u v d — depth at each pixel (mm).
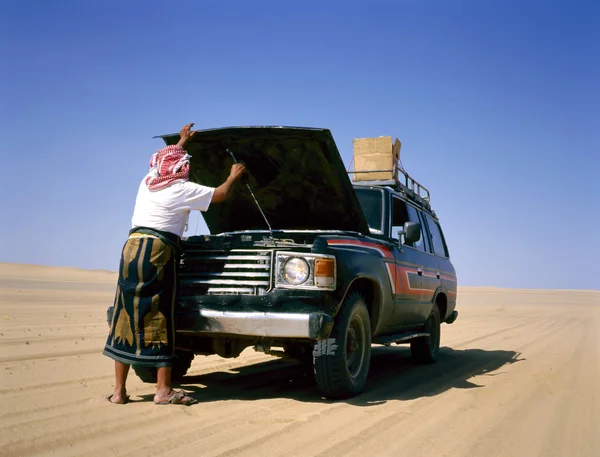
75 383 5520
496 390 5832
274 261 4863
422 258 7566
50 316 13336
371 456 3463
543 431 4184
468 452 3627
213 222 6961
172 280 4730
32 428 3850
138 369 5484
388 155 7738
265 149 5633
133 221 4805
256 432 3898
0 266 75438
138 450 3451
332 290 4828
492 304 35594
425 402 5121
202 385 5727
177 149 4910
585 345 10625
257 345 5074
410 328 7453
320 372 4949
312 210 6359
